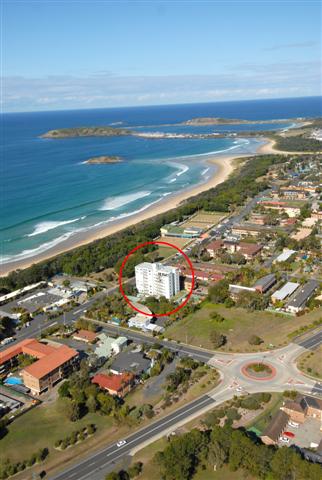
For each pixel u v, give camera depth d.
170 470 102.19
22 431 123.75
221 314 184.62
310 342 160.50
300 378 140.62
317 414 121.75
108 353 159.00
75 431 122.25
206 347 161.38
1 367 153.50
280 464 100.31
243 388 136.62
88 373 147.50
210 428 119.75
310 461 103.94
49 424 126.31
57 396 139.12
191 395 134.88
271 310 185.00
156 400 133.88
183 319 182.62
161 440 117.00
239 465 106.00
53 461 112.75
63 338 173.62
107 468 109.12
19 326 183.75
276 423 117.88
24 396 139.50
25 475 109.00
